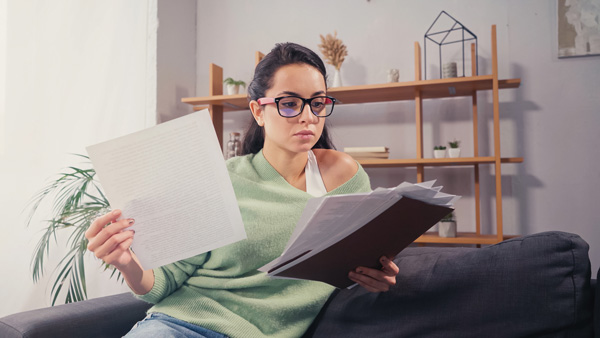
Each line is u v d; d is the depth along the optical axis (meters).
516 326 0.90
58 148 2.62
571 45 2.68
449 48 2.88
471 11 2.85
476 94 2.76
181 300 1.08
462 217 2.85
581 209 2.67
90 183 2.58
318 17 3.11
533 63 2.75
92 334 1.13
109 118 2.77
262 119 1.13
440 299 0.99
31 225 2.52
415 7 2.94
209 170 0.84
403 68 2.95
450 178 2.88
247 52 3.23
